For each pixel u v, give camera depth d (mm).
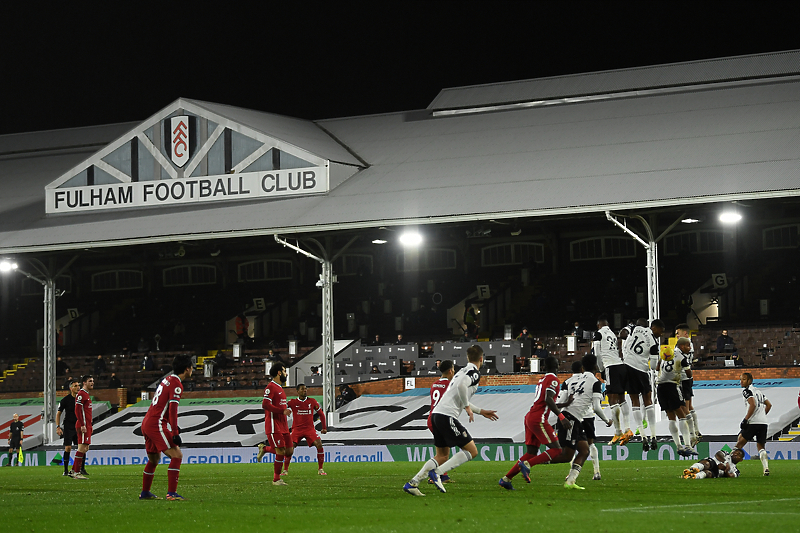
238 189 42000
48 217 44406
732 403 34281
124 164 43750
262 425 39094
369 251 53125
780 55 43781
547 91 46281
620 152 38094
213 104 44500
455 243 51688
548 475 21016
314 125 49906
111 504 15672
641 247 48594
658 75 44938
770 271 45875
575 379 17000
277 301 53719
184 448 36312
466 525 12125
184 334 54281
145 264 56406
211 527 12516
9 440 37500
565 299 48750
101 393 46875
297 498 16359
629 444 27859
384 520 12828
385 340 50656
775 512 12992
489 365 41719
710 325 43688
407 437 35250
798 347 39688
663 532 11148
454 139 43812
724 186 33094
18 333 57500
